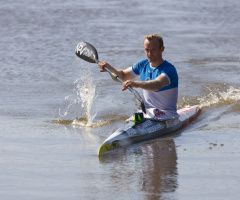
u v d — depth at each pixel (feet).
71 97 86.48
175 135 65.16
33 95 87.45
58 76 102.42
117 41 144.46
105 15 200.34
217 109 79.41
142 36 153.99
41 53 126.52
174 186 44.78
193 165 51.03
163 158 53.88
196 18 195.83
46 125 69.51
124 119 74.02
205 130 67.21
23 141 60.90
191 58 121.39
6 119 72.02
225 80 98.27
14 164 51.42
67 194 42.86
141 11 215.31
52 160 53.16
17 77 101.14
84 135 64.80
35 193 42.98
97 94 88.79
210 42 144.66
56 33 157.28
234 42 144.97
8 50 129.49
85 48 70.74
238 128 67.67
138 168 50.26
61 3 234.79
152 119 65.26
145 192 43.27
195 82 96.58
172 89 65.57
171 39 149.18
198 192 43.21
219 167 50.21
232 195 42.47
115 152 56.95
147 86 61.46
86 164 51.78
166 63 64.59
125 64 113.70
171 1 255.29
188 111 73.82
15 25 171.32
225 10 220.23
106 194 42.88
